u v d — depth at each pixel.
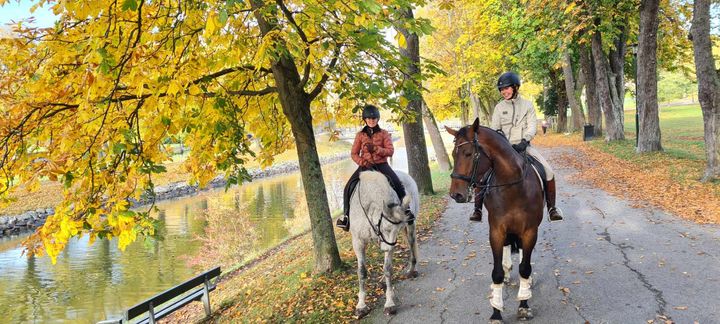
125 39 5.69
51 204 31.91
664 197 11.59
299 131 8.02
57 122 5.77
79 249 21.33
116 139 5.58
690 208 10.16
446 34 34.50
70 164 5.31
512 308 5.92
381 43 6.51
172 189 38.00
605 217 10.36
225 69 7.02
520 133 5.93
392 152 6.38
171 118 6.02
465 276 7.33
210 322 8.59
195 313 10.34
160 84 5.27
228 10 5.38
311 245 12.17
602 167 17.97
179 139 7.42
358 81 6.87
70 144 5.20
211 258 17.84
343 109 9.25
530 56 27.47
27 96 5.71
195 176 7.71
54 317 13.37
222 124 7.07
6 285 16.45
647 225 9.32
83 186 5.62
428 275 7.54
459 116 52.06
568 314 5.61
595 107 30.38
